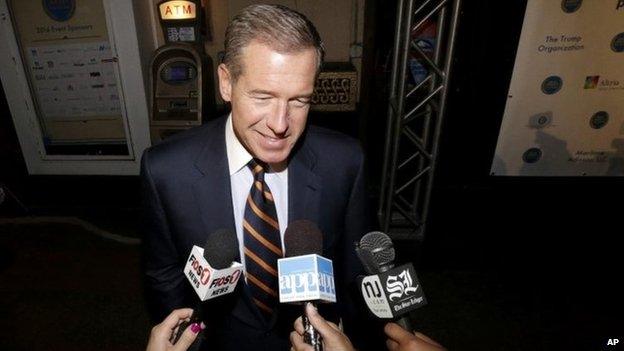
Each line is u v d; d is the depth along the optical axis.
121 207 3.76
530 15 3.07
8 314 2.60
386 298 0.94
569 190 3.79
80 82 3.95
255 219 1.09
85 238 3.36
